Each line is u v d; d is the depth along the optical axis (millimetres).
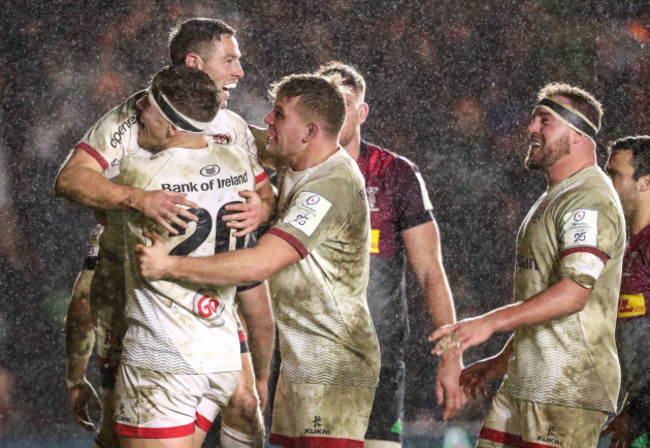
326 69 14578
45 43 31125
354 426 12102
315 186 11430
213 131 12922
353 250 11812
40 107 30922
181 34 13398
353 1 33000
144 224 10766
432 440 23078
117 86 32156
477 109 32312
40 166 30297
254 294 14727
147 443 10891
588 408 12375
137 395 10875
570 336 12289
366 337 12078
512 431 12820
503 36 32500
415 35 32844
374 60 32969
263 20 33281
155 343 10789
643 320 13781
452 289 29672
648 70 32000
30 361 26266
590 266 11883
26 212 28938
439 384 13336
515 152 31766
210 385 11133
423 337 26484
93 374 25250
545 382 12383
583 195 12188
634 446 13844
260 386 15219
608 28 32156
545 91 12914
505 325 11938
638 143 14219
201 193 10844
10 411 24594
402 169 14625
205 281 10695
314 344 11930
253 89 33562
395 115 32500
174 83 10805
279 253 10992
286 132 11734
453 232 30469
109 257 12109
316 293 11797
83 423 14875
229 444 13289
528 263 12648
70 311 14445
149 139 11164
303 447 12008
